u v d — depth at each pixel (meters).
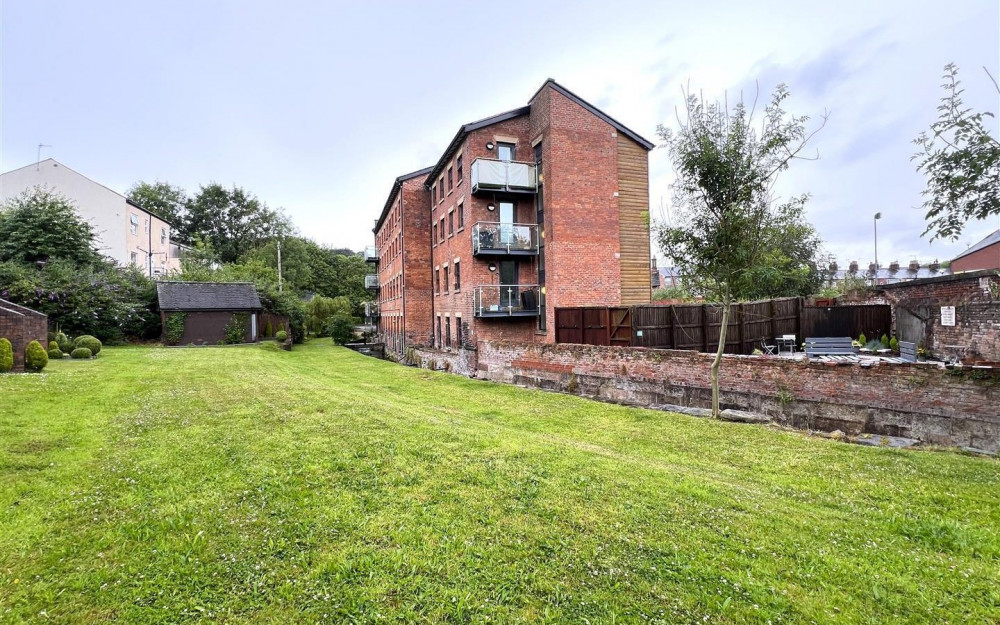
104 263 26.22
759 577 3.32
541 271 19.06
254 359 17.44
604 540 3.79
